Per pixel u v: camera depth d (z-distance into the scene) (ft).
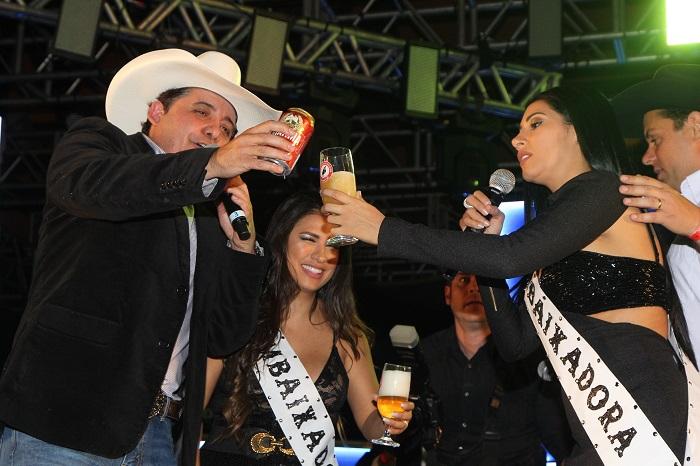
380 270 32.58
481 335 15.49
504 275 8.27
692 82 11.22
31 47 28.76
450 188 25.71
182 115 10.06
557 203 8.48
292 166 7.97
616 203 8.41
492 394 15.26
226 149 7.57
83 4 21.99
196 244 9.32
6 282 33.86
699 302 9.53
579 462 8.36
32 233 33.27
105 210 7.79
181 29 26.08
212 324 9.88
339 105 24.53
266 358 10.94
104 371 8.19
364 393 11.58
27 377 8.02
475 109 24.79
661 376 8.04
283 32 23.11
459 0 25.67
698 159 11.05
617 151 8.97
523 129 9.18
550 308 8.48
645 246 8.54
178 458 9.91
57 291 8.27
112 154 8.36
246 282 9.71
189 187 7.54
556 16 23.21
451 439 15.35
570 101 9.04
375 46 24.29
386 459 13.00
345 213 8.63
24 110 28.84
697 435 7.91
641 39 24.02
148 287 8.51
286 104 25.46
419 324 29.84
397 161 29.32
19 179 32.42
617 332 8.21
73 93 28.53
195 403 8.92
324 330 11.57
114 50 27.86
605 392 8.09
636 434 7.92
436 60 24.07
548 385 14.79
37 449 8.00
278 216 11.58
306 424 10.80
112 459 8.28
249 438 10.72
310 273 11.39
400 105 24.45
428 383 14.65
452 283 15.74
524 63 24.75
